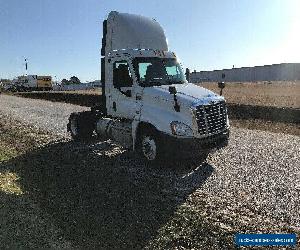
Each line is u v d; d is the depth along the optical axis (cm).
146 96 875
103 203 624
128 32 986
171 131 795
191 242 497
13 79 6141
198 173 830
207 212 600
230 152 1044
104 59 1029
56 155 979
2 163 886
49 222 539
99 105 1165
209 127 806
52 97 3750
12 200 614
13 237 484
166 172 835
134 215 578
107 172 820
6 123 1609
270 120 1819
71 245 477
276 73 9525
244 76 10338
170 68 955
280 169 862
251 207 627
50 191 680
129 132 936
